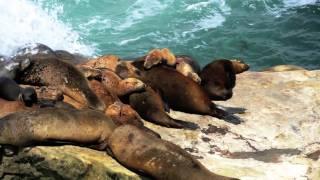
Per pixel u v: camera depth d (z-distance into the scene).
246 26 29.44
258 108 14.84
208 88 14.69
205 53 27.03
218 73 14.77
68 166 11.34
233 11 30.61
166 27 28.81
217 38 28.17
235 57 26.94
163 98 13.88
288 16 30.41
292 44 28.20
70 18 28.66
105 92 13.44
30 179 11.59
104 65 14.44
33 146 11.44
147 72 14.16
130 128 11.26
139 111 13.32
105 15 29.45
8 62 13.94
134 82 13.27
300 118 14.44
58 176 11.44
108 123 11.63
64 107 12.15
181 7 30.55
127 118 12.34
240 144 13.04
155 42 27.52
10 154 11.41
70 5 29.55
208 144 12.85
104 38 27.45
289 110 14.82
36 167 11.48
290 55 27.30
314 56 27.23
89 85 13.38
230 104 15.02
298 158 12.65
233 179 10.52
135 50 26.69
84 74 13.54
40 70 13.62
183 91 13.83
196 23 29.39
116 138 11.22
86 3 30.00
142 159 10.86
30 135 11.24
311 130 13.92
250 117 14.30
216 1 31.23
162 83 13.94
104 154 11.62
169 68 14.19
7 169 11.55
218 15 30.19
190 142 12.79
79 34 27.44
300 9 31.06
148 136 11.10
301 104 15.19
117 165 11.27
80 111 11.60
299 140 13.48
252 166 12.14
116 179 11.09
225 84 14.67
